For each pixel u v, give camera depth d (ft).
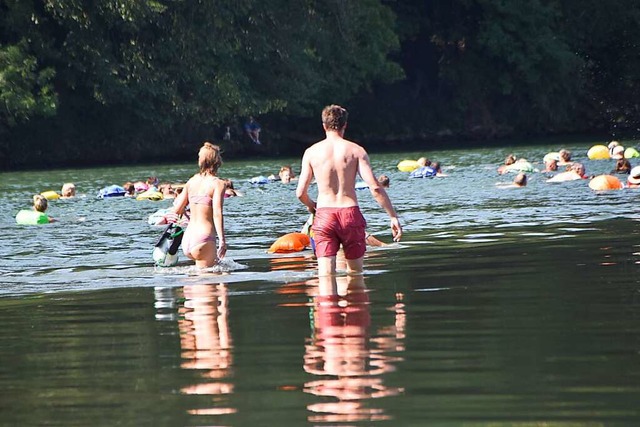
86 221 108.99
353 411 31.35
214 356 39.65
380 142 337.11
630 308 45.88
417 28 341.82
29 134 269.85
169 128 277.44
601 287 52.21
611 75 356.38
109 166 252.62
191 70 268.82
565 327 42.32
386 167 204.44
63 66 263.08
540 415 30.30
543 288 52.80
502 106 351.87
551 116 347.15
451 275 59.52
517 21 336.08
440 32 347.15
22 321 50.49
